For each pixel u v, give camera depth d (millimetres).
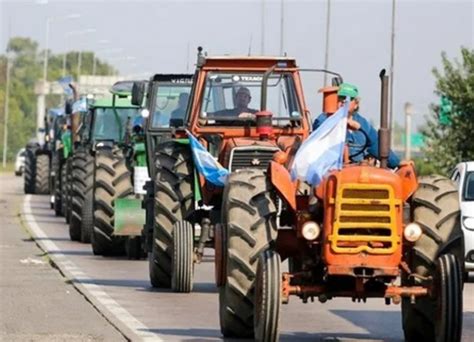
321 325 37281
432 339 32594
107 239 61969
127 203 59719
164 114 56469
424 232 31375
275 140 44562
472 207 54938
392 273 30141
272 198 32531
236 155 42781
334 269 30062
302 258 31875
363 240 30078
